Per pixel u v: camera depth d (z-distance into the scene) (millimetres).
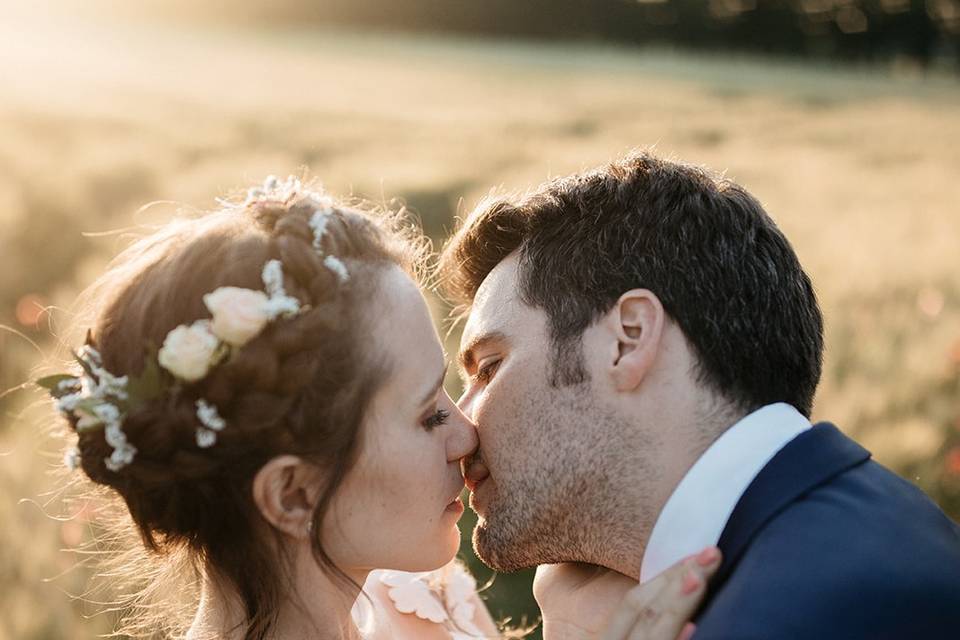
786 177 13859
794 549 1442
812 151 18234
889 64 55875
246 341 1417
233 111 20953
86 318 1606
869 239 8883
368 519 1577
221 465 1464
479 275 1911
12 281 7664
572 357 1701
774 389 1655
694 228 1683
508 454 1753
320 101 24891
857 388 5105
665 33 61031
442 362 1613
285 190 1618
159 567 1722
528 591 4051
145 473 1470
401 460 1563
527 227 1823
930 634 1372
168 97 23328
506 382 1748
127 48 41688
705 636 1394
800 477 1536
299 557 1572
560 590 1880
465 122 20781
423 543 1627
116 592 2234
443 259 1942
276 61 38969
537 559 1798
